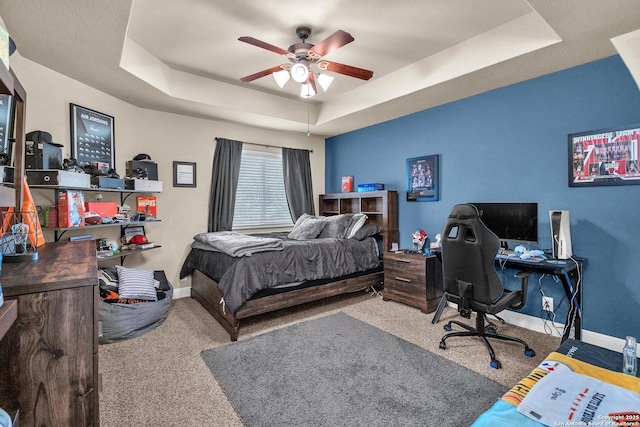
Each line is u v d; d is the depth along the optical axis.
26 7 1.87
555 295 2.87
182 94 3.42
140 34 2.67
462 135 3.52
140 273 3.14
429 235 3.90
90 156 3.07
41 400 0.89
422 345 2.63
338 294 3.71
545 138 2.88
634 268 2.45
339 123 4.53
